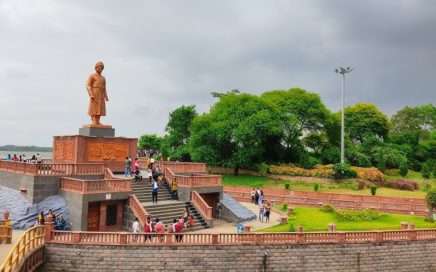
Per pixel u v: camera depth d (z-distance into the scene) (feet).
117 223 118.93
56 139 150.61
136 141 155.22
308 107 272.10
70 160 142.41
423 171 263.08
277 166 240.73
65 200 116.47
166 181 141.59
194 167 164.96
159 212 121.29
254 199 172.55
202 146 243.81
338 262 107.45
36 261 87.86
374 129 305.53
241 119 236.63
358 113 311.27
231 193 187.11
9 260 66.39
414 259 114.11
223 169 251.80
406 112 356.38
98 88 149.07
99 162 144.66
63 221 107.65
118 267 94.68
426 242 115.96
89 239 95.04
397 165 267.39
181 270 97.30
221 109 249.75
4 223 94.38
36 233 88.74
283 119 250.78
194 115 305.53
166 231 110.63
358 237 110.22
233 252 100.58
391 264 111.75
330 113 282.15
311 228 126.93
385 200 169.27
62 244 93.81
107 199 114.93
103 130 148.97
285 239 104.94
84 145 140.97
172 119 306.96
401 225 123.24
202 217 127.54
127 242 95.91
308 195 182.70
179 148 273.13
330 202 178.09
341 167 222.28
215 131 236.22
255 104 242.58
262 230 123.13
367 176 224.94
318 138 293.43
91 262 94.07
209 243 99.35
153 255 96.07
